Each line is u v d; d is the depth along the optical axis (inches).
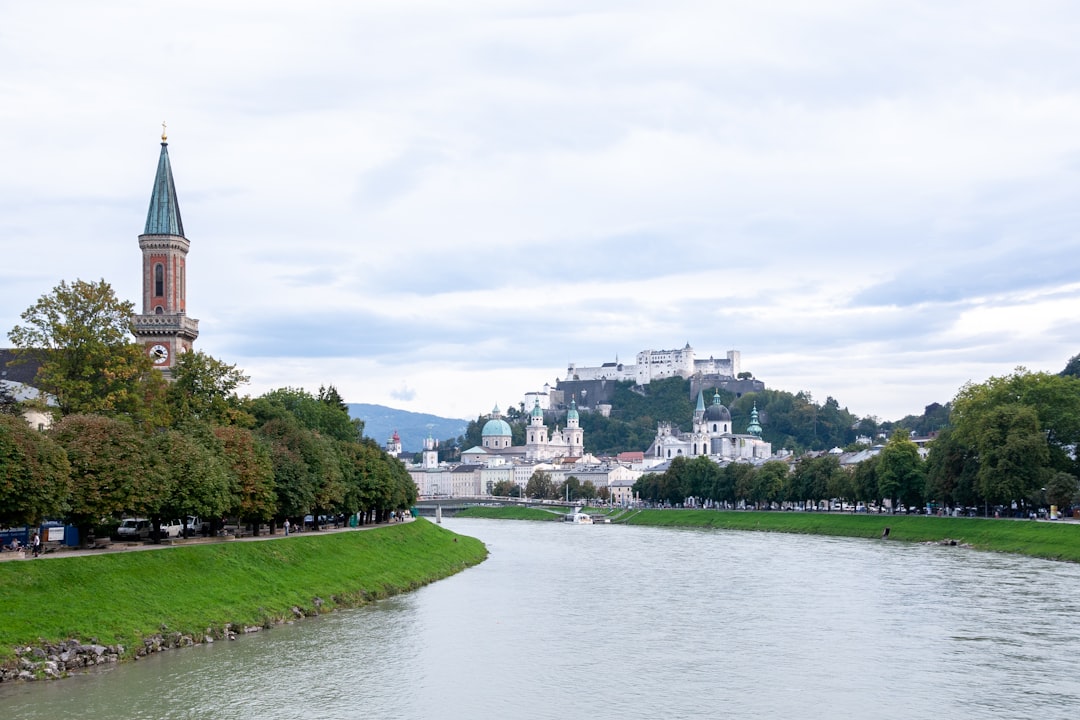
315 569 6697.8
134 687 4163.4
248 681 4379.9
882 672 4685.0
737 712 4097.0
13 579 4608.8
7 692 4008.4
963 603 6451.8
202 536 6860.2
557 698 4288.9
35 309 6471.5
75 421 5511.8
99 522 5457.7
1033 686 4416.8
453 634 5541.3
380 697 4261.8
